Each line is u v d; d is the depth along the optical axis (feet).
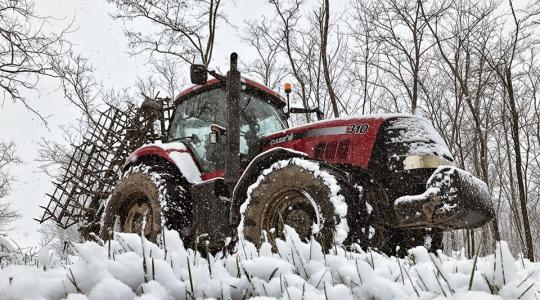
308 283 5.64
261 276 5.78
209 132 16.85
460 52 36.94
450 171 11.35
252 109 17.11
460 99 34.63
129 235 6.39
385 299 5.19
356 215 11.33
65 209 21.33
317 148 13.66
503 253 5.12
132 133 22.04
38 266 7.47
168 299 5.17
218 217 14.29
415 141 12.55
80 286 5.05
